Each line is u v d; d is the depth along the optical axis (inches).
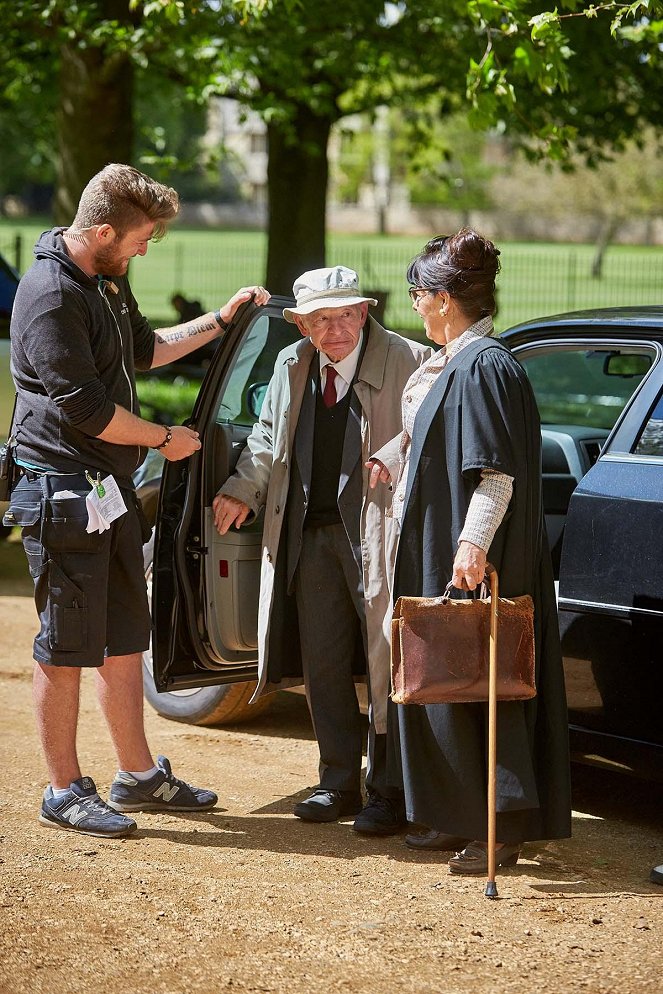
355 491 269.1
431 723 242.7
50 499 251.6
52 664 256.7
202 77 729.0
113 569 265.4
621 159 2812.5
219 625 288.7
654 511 260.8
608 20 773.9
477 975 203.9
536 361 354.9
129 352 266.4
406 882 243.8
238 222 4594.0
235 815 281.6
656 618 258.8
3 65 995.9
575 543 274.7
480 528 231.9
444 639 233.3
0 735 331.9
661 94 855.1
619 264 2669.8
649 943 216.8
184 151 3280.0
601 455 279.7
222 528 282.0
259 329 298.8
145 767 281.1
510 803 236.5
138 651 271.0
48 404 252.7
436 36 823.1
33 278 250.2
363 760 330.6
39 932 216.2
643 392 280.1
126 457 261.0
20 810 277.6
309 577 278.2
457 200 3836.1
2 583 517.3
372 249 2906.0
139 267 2438.5
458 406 239.1
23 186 4475.9
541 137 450.3
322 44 834.2
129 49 693.9
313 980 201.6
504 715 239.3
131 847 258.4
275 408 276.8
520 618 235.8
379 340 271.6
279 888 238.2
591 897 237.9
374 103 1035.3
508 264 2608.3
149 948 211.5
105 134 788.0
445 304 244.7
